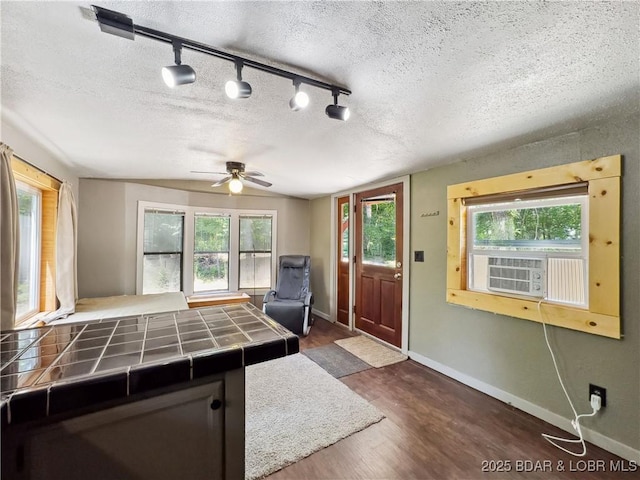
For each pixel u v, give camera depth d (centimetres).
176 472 92
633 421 171
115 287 377
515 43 112
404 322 329
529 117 178
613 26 101
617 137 177
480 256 259
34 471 73
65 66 133
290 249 517
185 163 308
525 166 223
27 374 76
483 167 253
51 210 284
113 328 115
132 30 103
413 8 96
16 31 109
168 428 90
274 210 507
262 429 197
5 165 180
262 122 197
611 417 179
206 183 436
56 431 75
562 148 203
